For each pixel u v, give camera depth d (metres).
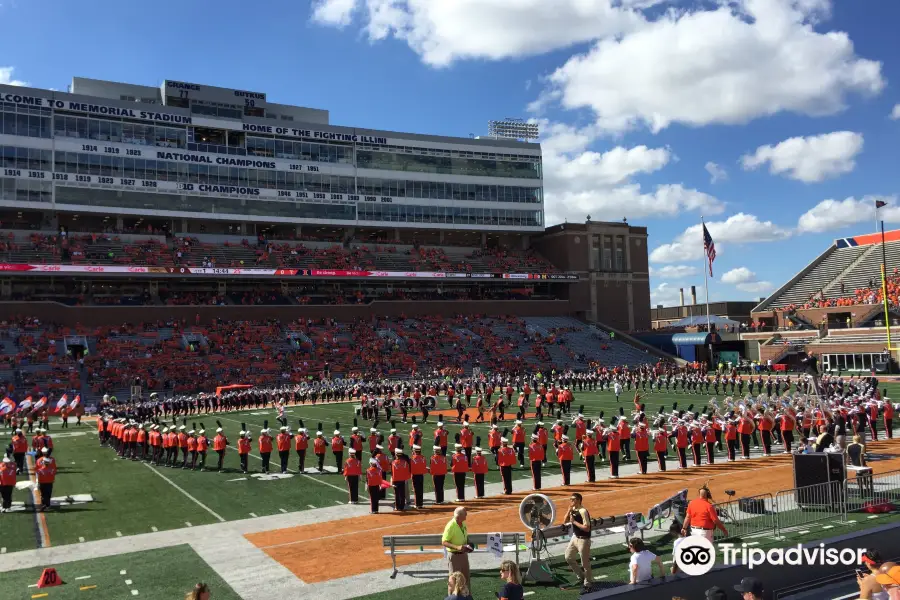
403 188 89.75
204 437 28.08
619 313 96.81
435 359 74.25
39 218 74.00
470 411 47.28
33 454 31.88
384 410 48.50
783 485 21.14
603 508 18.92
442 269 86.75
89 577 14.30
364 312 80.81
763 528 15.46
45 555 16.03
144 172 74.81
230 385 60.25
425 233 95.94
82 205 71.44
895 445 27.94
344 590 13.27
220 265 74.81
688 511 12.56
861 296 77.69
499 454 21.64
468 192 93.56
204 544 16.69
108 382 58.34
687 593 11.35
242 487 23.61
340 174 86.06
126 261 69.62
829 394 38.72
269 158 82.00
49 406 53.62
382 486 21.50
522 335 84.38
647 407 46.38
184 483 24.55
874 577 10.14
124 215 74.12
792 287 91.00
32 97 69.50
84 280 70.94
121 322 67.75
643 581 11.20
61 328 64.38
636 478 23.31
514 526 17.45
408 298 87.00
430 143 91.81
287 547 16.28
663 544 15.70
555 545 15.98
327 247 86.38
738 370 74.88
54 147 70.44
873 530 13.84
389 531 17.52
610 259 97.19
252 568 14.74
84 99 72.00
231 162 79.75
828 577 12.96
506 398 54.44
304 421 44.06
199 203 77.62
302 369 67.44
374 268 82.81
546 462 27.39
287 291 80.94
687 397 53.72
